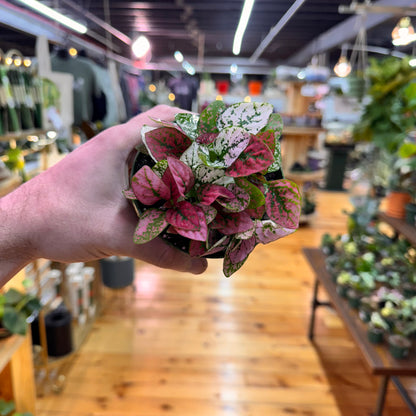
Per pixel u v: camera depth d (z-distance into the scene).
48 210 0.59
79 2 5.19
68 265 2.47
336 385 2.26
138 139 0.62
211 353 2.51
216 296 3.24
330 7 5.42
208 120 0.55
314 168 5.52
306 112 5.37
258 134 0.52
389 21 4.59
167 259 0.61
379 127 2.59
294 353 2.54
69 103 2.33
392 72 2.45
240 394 2.17
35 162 2.46
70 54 2.85
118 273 2.77
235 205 0.50
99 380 2.24
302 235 4.76
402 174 2.61
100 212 0.59
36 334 2.18
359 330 1.94
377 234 2.80
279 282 3.53
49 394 2.13
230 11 5.80
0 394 1.59
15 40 5.47
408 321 1.88
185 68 10.08
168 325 2.80
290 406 2.10
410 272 2.31
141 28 7.06
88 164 0.60
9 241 0.58
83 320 2.58
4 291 1.64
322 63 8.09
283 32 7.41
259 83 5.74
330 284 2.41
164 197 0.51
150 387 2.20
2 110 1.60
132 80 4.32
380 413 1.83
